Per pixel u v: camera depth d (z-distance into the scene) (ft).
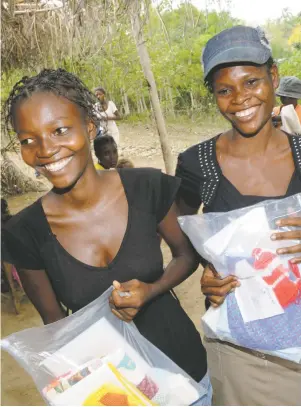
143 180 4.95
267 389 5.46
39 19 14.71
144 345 4.83
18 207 23.94
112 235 4.82
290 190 5.29
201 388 4.93
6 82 17.06
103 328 4.74
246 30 5.12
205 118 40.37
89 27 13.39
